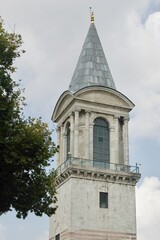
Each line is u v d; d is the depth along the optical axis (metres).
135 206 68.31
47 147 37.84
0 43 37.91
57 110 77.88
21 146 36.44
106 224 65.69
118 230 65.94
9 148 35.56
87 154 69.31
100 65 78.31
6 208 38.81
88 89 72.62
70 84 77.94
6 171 36.25
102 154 71.44
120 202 67.69
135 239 66.25
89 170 67.19
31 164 37.16
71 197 65.38
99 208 66.25
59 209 69.06
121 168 70.19
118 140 72.69
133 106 74.81
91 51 79.81
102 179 67.94
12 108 36.56
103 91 73.75
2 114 36.22
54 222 70.12
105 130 73.25
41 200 39.81
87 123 71.38
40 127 38.16
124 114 74.31
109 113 73.38
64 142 74.94
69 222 64.38
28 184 38.53
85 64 78.12
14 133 36.56
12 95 37.88
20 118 37.75
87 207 65.69
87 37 82.12
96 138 72.12
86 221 64.88
